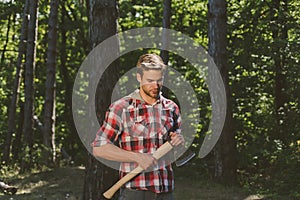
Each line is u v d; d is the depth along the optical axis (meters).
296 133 16.62
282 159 13.38
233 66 17.28
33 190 12.27
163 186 3.67
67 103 28.48
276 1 17.53
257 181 13.43
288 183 12.30
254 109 17.53
